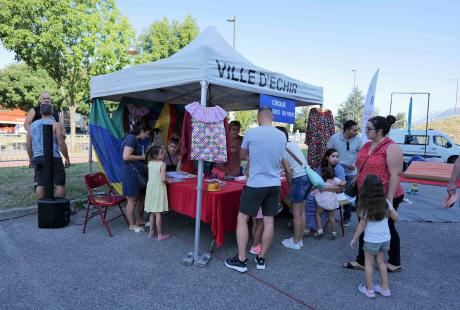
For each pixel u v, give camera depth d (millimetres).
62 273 3227
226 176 4906
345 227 5141
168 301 2791
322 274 3422
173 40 22703
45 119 4914
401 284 3270
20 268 3307
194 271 3361
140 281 3115
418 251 4238
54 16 12852
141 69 4379
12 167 10688
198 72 3494
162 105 6996
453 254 4152
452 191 3504
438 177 6613
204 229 4758
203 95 3465
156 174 4098
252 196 3262
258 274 3365
